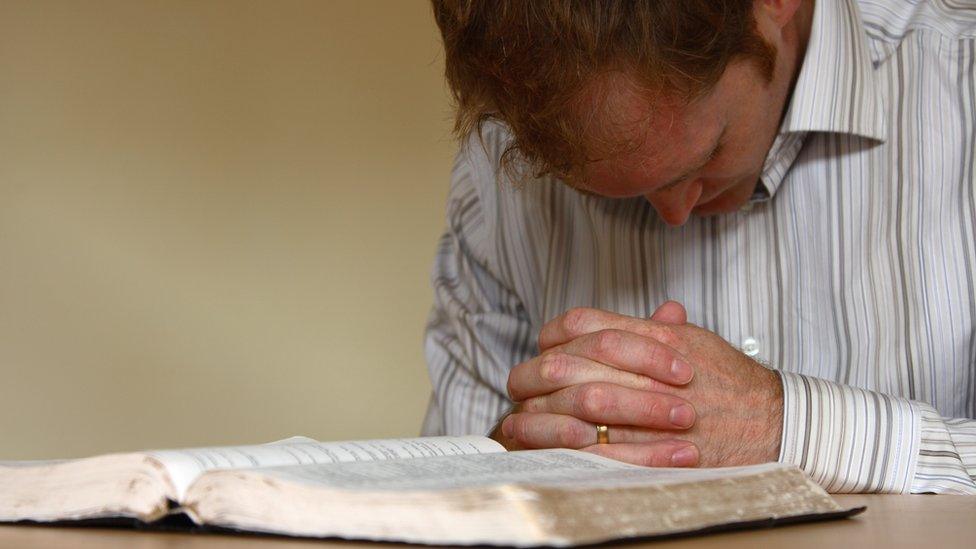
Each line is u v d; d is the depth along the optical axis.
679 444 0.89
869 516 0.75
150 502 0.69
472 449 0.82
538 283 1.32
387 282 2.38
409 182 2.39
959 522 0.73
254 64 2.44
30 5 2.48
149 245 2.42
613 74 0.95
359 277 2.39
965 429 0.97
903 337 1.14
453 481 0.67
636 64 0.94
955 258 1.13
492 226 1.33
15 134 2.46
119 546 0.66
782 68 1.10
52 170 2.46
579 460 0.77
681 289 1.23
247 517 0.67
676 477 0.70
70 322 2.42
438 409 1.34
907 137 1.16
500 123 1.05
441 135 2.38
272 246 2.40
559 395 0.95
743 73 1.02
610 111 0.96
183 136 2.44
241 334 2.39
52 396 2.41
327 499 0.65
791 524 0.71
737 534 0.68
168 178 2.44
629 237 1.26
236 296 2.40
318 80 2.42
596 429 0.93
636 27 0.94
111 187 2.44
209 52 2.45
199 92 2.44
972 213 1.13
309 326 2.38
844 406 0.92
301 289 2.39
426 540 0.63
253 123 2.43
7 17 2.48
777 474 0.73
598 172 1.00
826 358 1.17
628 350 0.93
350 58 2.42
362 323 2.38
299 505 0.66
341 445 0.78
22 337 2.43
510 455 0.78
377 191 2.40
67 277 2.43
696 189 1.08
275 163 2.42
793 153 1.17
